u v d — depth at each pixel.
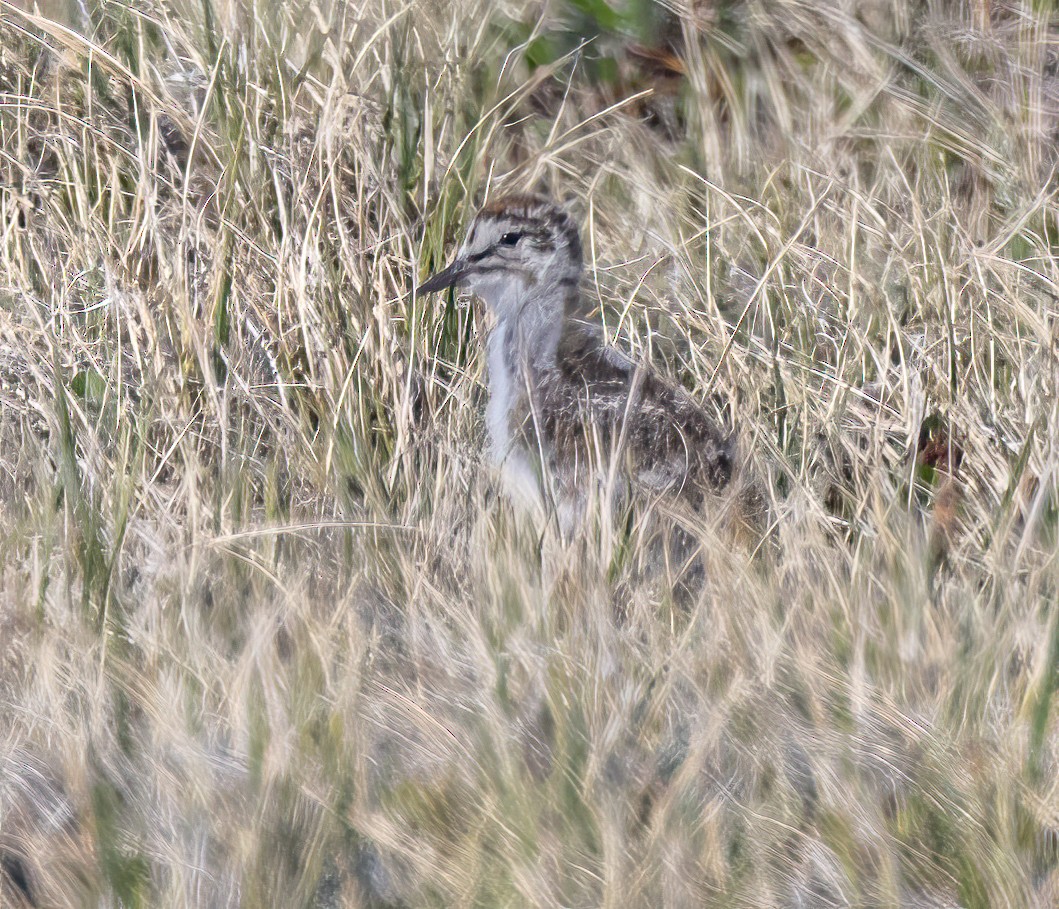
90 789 7.57
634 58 14.47
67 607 8.88
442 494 10.23
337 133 11.76
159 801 7.54
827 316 12.05
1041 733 7.86
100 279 11.54
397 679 8.45
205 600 9.15
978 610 8.81
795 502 9.85
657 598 9.27
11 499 10.23
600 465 9.73
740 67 14.40
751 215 12.84
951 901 7.23
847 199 12.91
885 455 10.91
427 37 13.03
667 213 13.22
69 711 8.08
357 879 7.27
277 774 7.47
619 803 7.49
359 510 10.16
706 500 9.74
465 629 8.75
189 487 9.70
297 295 11.07
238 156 11.48
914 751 7.78
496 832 7.28
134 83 11.86
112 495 9.90
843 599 8.86
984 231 12.91
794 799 7.63
